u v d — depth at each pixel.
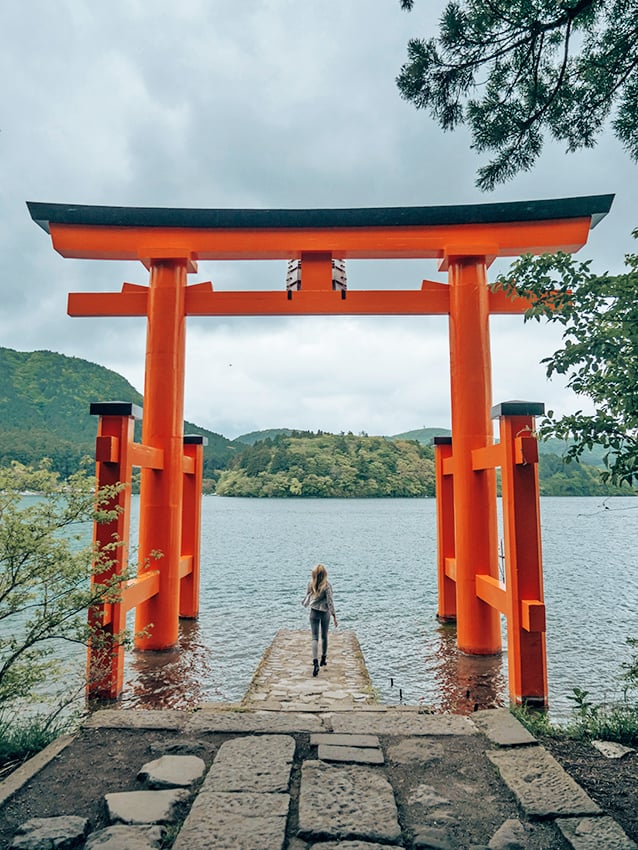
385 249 11.49
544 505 111.56
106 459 8.21
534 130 4.67
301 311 11.63
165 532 10.98
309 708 6.29
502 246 11.34
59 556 5.23
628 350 3.62
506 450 8.50
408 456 116.38
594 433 3.77
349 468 112.81
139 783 3.44
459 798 3.27
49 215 11.30
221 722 4.35
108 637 6.42
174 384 11.31
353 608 16.19
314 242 11.54
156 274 11.50
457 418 11.22
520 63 4.39
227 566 26.12
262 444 127.19
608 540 42.97
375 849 2.73
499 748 3.91
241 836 2.80
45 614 5.30
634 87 4.35
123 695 8.66
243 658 10.77
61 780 3.47
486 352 11.28
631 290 3.71
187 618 13.96
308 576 22.92
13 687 4.68
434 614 15.21
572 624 14.86
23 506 5.30
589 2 3.74
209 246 11.54
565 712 8.17
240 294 11.70
